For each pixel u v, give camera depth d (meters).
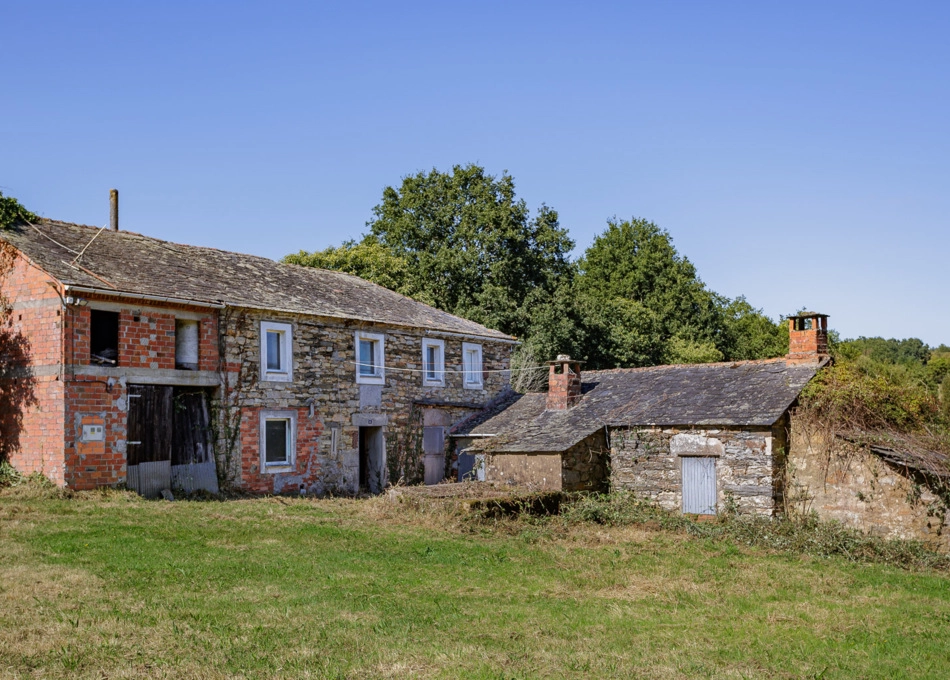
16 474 19.88
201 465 22.14
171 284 22.36
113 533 15.24
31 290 20.16
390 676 8.18
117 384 20.33
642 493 22.25
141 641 9.03
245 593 11.25
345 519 18.30
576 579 13.21
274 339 24.42
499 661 8.72
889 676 8.76
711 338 59.16
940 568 16.42
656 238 61.50
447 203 48.38
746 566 15.10
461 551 15.20
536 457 22.31
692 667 8.75
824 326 22.84
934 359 29.80
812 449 20.12
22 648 8.66
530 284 46.69
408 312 30.16
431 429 28.98
